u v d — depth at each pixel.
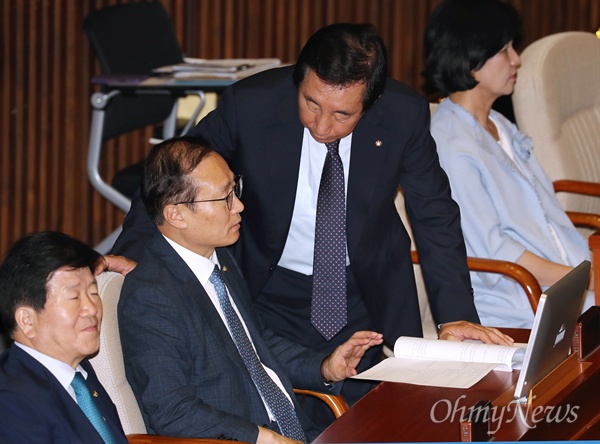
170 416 6.36
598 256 8.62
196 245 6.84
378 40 6.69
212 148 7.53
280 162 7.50
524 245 9.55
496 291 9.40
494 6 9.29
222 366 6.73
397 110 7.50
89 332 5.77
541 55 11.34
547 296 5.88
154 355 6.46
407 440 5.66
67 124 15.57
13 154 15.57
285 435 6.95
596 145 12.16
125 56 13.36
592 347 6.76
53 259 5.68
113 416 6.08
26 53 15.35
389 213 7.80
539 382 6.21
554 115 11.33
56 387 5.71
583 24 15.68
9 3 15.18
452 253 7.82
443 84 9.52
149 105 14.00
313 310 7.87
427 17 15.61
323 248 7.73
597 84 12.23
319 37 6.60
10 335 5.82
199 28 15.59
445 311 7.75
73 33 15.35
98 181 13.38
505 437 5.60
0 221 15.70
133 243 7.23
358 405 6.11
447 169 9.38
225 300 6.97
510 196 9.51
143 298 6.54
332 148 7.52
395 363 6.70
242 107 7.45
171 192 6.70
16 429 5.46
